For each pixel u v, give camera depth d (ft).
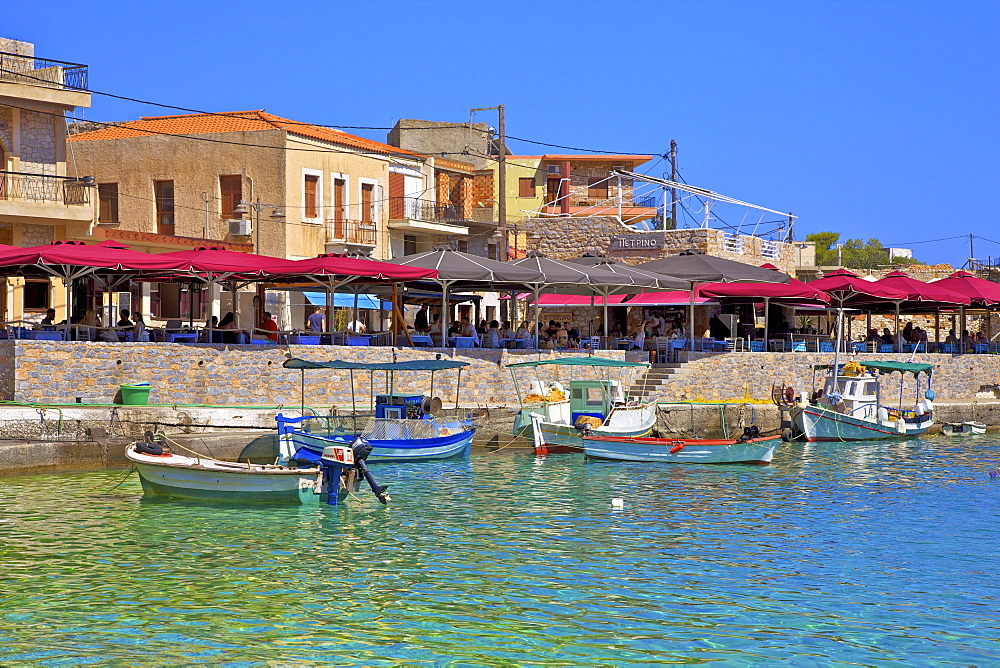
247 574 59.52
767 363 149.18
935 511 82.99
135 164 172.76
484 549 66.64
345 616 52.01
